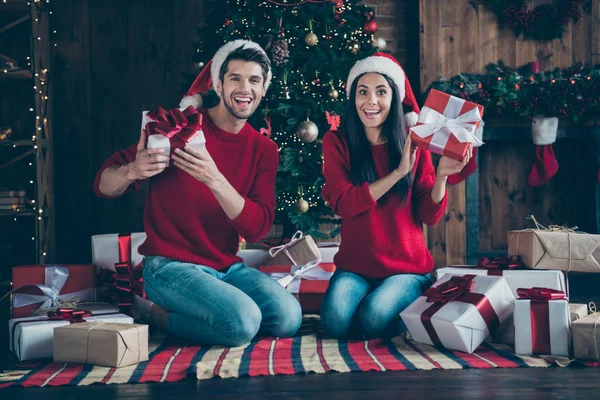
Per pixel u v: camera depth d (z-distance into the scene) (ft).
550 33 14.92
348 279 7.62
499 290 6.88
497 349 6.75
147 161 6.56
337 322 7.32
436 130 7.00
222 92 7.39
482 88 14.61
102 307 7.82
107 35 15.26
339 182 7.61
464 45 15.02
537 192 15.61
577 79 14.38
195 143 6.60
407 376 5.75
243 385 5.52
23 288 7.75
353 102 7.72
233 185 7.48
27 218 14.60
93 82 15.24
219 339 6.98
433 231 15.06
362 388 5.37
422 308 6.95
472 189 15.03
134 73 15.31
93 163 15.23
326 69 12.09
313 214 12.39
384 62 7.59
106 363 6.14
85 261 15.11
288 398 5.10
